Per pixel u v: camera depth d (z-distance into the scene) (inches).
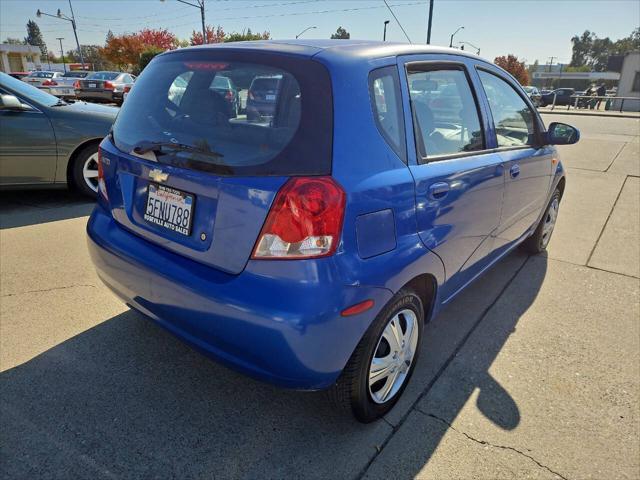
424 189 85.6
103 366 102.5
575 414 93.7
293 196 67.5
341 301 70.1
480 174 105.0
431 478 78.2
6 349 106.6
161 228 83.9
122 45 1994.3
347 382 80.3
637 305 138.9
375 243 75.8
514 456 83.0
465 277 112.3
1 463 77.5
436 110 96.3
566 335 122.2
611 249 184.1
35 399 92.0
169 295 78.8
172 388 96.7
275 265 68.6
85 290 134.0
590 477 79.3
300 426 88.1
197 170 76.5
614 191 277.3
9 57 2316.7
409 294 85.9
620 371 107.5
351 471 79.0
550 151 152.2
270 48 82.1
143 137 89.6
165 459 79.9
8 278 139.1
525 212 141.3
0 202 211.5
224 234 72.7
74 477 75.7
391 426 89.1
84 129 204.1
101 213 100.5
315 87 73.4
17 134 191.0
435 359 110.6
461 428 89.2
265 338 68.7
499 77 127.0
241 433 86.0
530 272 161.0
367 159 75.4
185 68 89.6
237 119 77.7
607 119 866.1
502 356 112.5
